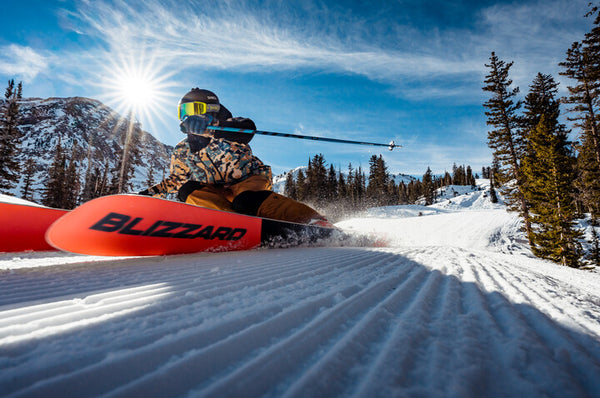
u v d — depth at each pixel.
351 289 1.16
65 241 1.90
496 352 0.58
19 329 0.63
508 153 17.77
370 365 0.52
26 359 0.49
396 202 60.94
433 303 1.01
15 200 3.27
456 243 13.56
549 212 12.88
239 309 0.83
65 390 0.41
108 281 1.27
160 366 0.49
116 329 0.65
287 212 3.63
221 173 3.61
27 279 1.32
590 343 0.65
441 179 90.25
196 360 0.51
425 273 1.71
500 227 15.44
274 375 0.48
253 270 1.64
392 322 0.77
